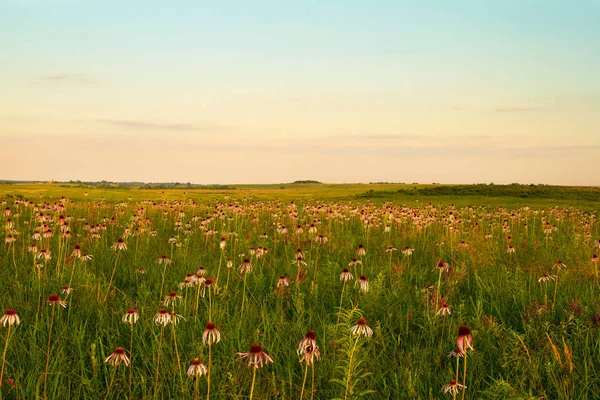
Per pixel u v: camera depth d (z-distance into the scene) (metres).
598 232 19.38
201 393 4.84
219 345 5.85
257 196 43.59
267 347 5.80
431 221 18.84
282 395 4.74
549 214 26.84
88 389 4.82
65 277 8.52
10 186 43.34
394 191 50.38
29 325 6.21
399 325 6.86
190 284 7.43
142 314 6.59
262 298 8.11
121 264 10.19
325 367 5.39
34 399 4.63
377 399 4.88
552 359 5.62
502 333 6.22
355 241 14.53
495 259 11.98
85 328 6.15
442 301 7.17
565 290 8.73
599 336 6.14
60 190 39.62
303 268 10.03
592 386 5.23
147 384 5.02
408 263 10.74
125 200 31.66
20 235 13.28
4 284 8.30
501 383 4.70
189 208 23.77
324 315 7.09
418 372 5.36
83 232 14.38
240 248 12.12
